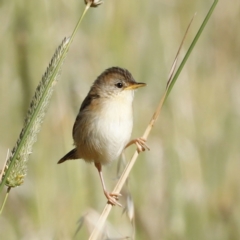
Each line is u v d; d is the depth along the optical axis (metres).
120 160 8.18
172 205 11.48
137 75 12.69
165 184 11.73
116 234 7.38
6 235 10.48
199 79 13.84
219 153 12.77
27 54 10.91
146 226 10.74
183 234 11.20
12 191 10.83
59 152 11.30
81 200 11.09
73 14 11.93
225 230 11.59
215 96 13.65
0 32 11.38
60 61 5.53
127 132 8.73
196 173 12.09
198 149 12.45
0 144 11.55
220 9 14.56
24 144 5.51
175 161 12.02
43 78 5.54
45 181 11.05
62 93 11.35
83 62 11.83
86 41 12.01
